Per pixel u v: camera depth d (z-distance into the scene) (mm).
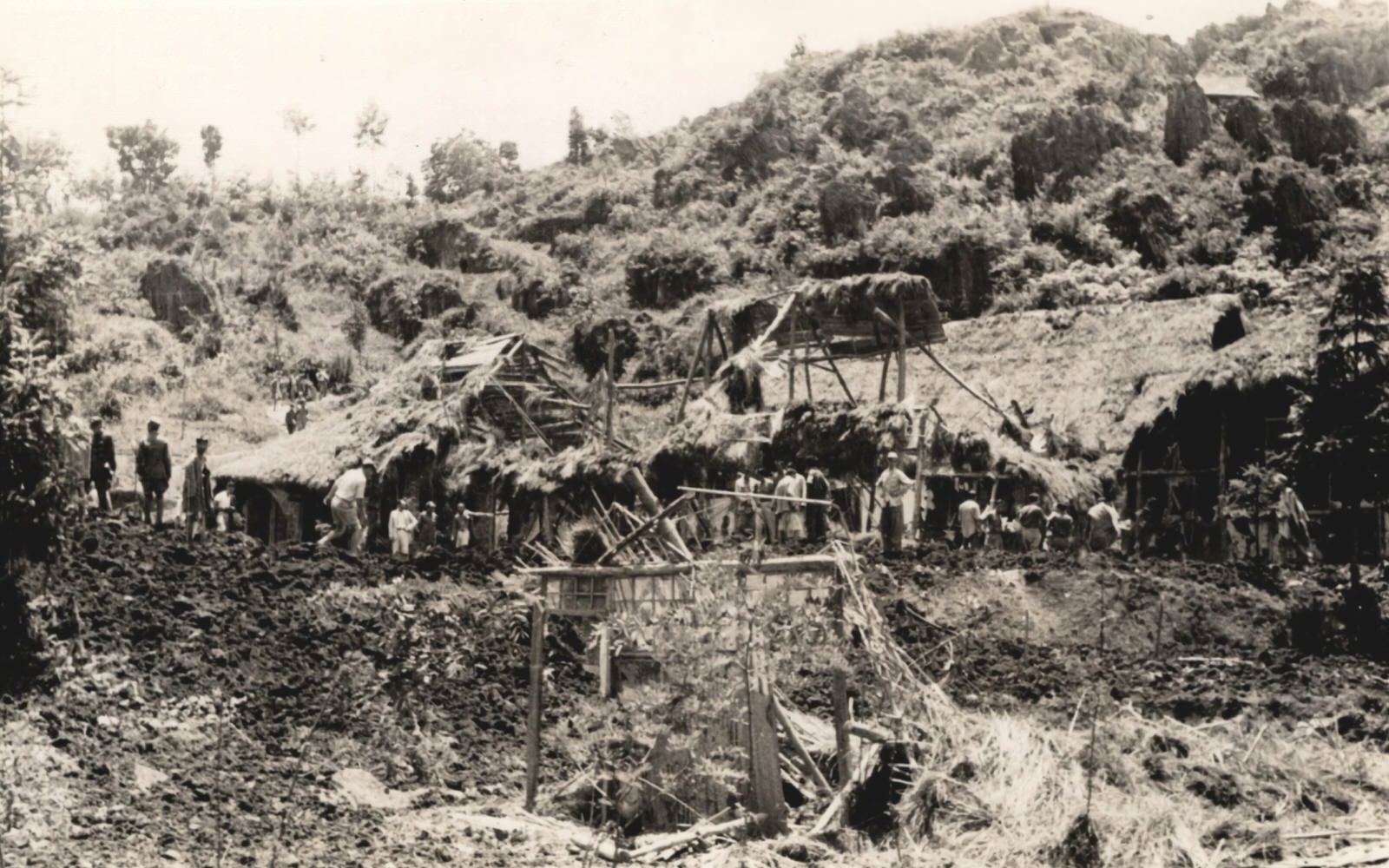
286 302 79125
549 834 9742
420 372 30312
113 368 55906
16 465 11570
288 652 13781
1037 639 18203
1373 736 13375
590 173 107875
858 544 21250
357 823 9633
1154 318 35438
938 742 9852
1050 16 122250
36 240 12531
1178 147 84688
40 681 11266
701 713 9695
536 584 15578
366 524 22844
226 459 37562
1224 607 19219
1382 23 109250
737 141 99750
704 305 72875
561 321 78312
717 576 10000
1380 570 20906
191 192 97062
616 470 24578
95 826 8766
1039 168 84375
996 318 37719
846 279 28047
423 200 110938
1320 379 19969
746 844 9234
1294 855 9516
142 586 14648
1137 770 10586
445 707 13180
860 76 113938
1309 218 71625
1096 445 31203
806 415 24625
